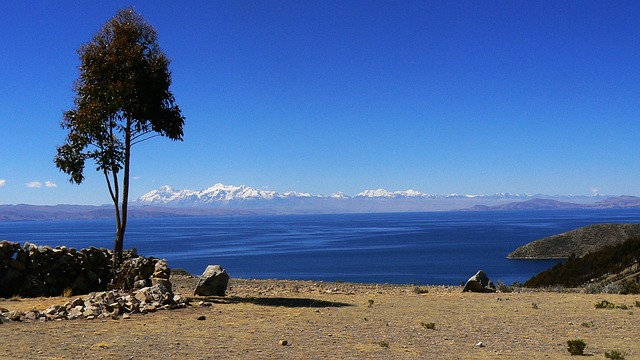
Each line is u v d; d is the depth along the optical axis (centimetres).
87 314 1584
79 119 2177
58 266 2211
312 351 1193
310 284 3334
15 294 2078
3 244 2116
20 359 1043
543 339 1388
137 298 1819
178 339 1299
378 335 1416
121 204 2306
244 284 3219
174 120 2370
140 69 2253
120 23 2291
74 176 2248
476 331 1503
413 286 3397
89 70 2228
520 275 8694
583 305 2100
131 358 1085
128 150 2291
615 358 1134
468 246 17075
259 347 1225
